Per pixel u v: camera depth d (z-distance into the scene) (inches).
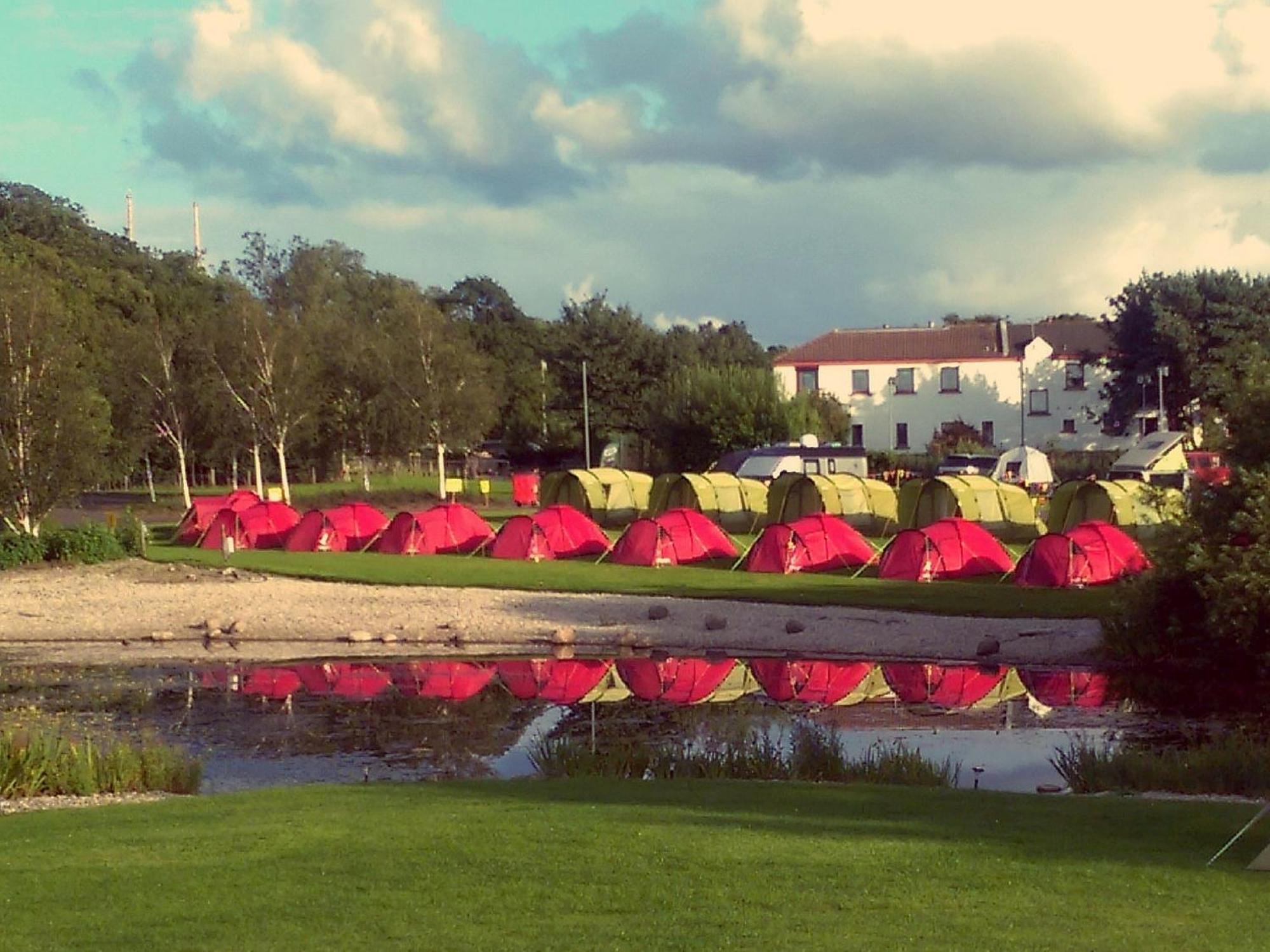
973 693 1069.8
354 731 952.3
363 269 6048.2
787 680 1129.4
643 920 408.2
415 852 494.6
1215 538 1134.4
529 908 421.7
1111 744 885.8
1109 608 1368.1
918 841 510.0
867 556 1774.1
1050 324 3914.9
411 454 3452.3
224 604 1541.6
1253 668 1135.0
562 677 1157.7
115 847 517.7
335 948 383.6
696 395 3341.5
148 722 985.5
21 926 408.8
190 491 3587.6
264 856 495.2
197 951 381.4
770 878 454.3
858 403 3784.5
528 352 5054.1
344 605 1524.4
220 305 4510.3
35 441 2106.3
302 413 3053.6
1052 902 423.5
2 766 733.9
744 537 2266.2
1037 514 2258.9
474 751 888.3
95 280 3949.3
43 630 1408.7
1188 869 463.5
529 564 1868.8
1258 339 3403.1
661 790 645.9
